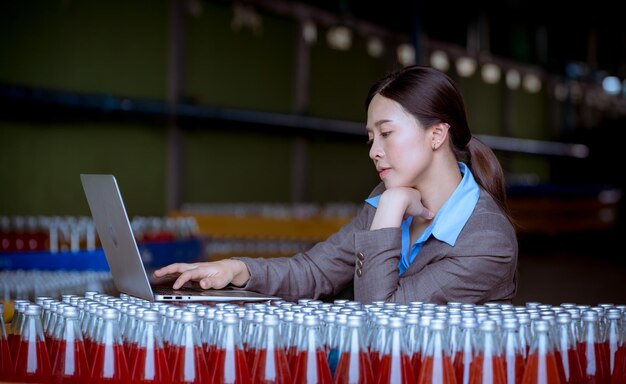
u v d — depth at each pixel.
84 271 5.29
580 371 1.97
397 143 2.61
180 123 11.50
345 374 1.81
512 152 20.97
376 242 2.53
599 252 15.47
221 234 8.62
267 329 1.81
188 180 11.90
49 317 2.03
